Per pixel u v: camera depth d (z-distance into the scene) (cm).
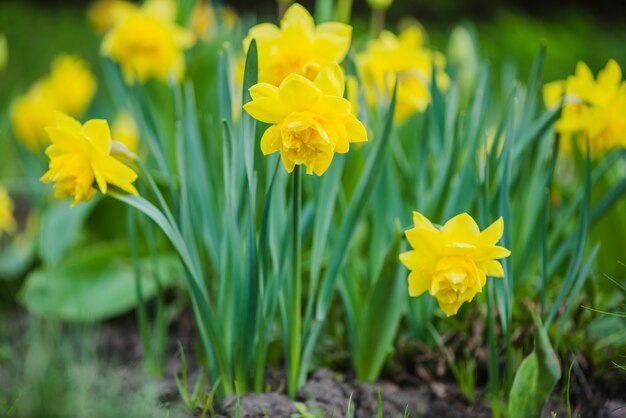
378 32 158
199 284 117
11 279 157
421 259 108
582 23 419
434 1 520
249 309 118
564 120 127
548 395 114
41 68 343
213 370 121
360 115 127
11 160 200
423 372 128
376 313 123
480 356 127
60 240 148
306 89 103
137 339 143
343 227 120
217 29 157
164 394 124
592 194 137
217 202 130
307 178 128
